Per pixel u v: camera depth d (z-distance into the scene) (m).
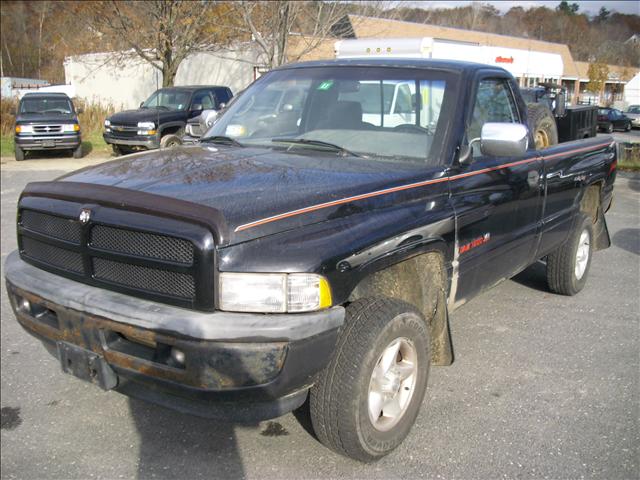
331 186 3.00
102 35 22.30
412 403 3.24
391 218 3.07
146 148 16.28
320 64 4.35
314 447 3.33
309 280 2.60
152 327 2.60
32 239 3.15
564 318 5.12
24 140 16.53
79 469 3.17
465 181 3.64
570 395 3.85
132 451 3.33
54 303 2.93
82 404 3.82
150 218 2.67
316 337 2.62
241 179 3.03
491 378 4.07
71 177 3.28
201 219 2.54
